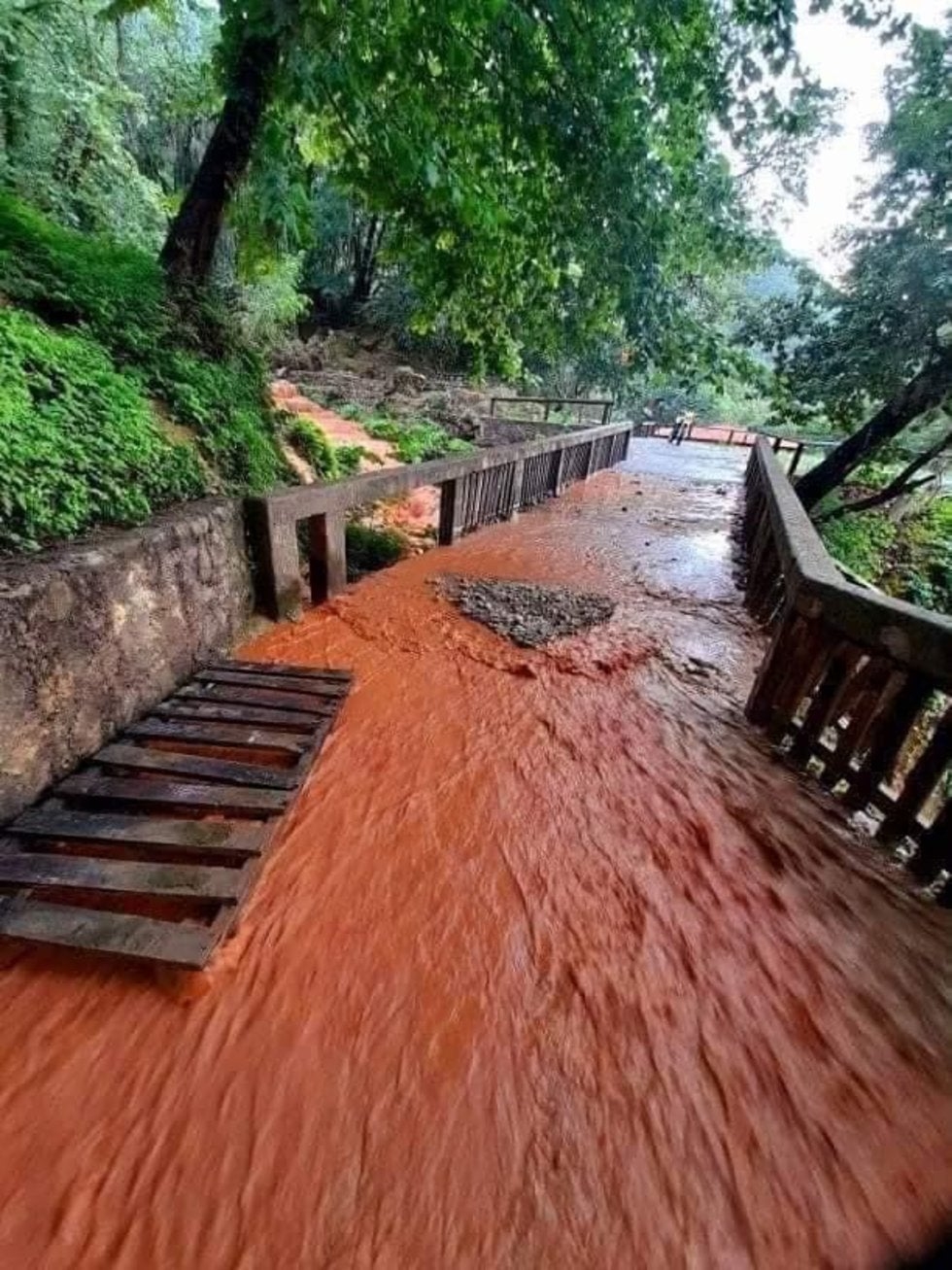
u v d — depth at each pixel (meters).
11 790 2.21
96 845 2.23
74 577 2.48
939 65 7.09
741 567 6.83
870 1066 1.66
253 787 2.54
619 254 5.21
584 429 11.97
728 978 1.90
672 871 2.35
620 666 4.17
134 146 11.91
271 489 4.47
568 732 3.30
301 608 4.57
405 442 10.12
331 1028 1.68
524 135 4.67
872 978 1.93
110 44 10.18
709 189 5.35
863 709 2.70
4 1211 1.27
